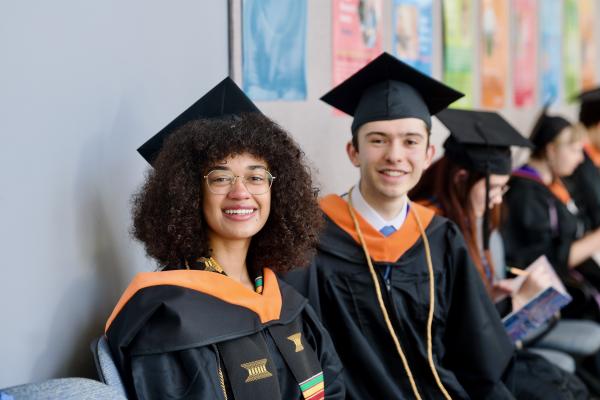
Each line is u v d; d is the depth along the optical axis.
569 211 3.23
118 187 1.74
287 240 1.67
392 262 2.03
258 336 1.54
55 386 1.19
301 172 1.68
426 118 2.05
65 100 1.51
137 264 1.89
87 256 1.62
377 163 2.02
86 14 1.57
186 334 1.42
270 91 2.45
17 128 1.36
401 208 2.10
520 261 3.06
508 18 4.30
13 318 1.37
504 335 2.20
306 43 2.62
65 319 1.54
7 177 1.34
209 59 2.16
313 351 1.67
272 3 2.43
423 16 3.41
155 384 1.39
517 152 4.00
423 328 2.05
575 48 5.43
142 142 1.83
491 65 4.09
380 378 1.94
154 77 1.86
